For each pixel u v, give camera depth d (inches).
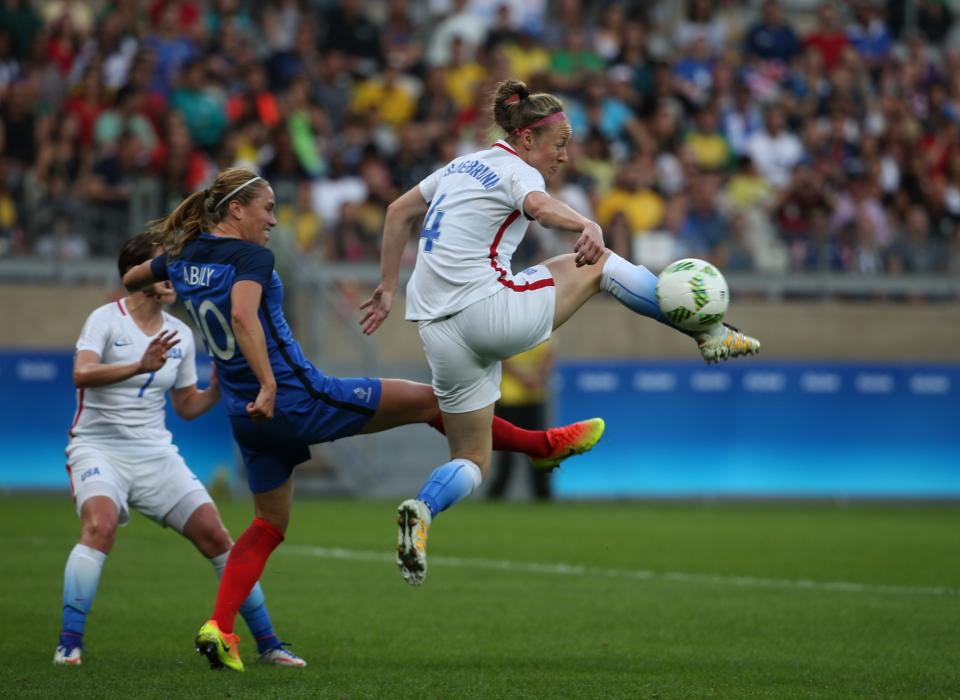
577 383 2303.2
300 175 2508.6
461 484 829.2
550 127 839.1
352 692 775.7
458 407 844.6
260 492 866.8
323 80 2763.3
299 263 2327.8
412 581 799.1
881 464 2406.5
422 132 2605.8
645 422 2329.0
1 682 799.7
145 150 2442.2
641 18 3206.2
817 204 2711.6
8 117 2470.5
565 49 2979.8
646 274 842.8
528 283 831.7
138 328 938.7
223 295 827.4
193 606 1145.4
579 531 1811.0
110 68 2674.7
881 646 988.6
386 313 914.1
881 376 2412.6
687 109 2908.5
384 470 2384.4
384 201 2497.5
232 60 2709.2
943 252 2664.9
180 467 939.3
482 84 2679.6
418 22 3203.7
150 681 807.7
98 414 920.3
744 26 3395.7
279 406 835.4
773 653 955.3
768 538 1756.9
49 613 1088.8
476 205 823.7
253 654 948.6
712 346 840.3
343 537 1688.0
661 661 919.0
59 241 2353.6
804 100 3065.9
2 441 2155.5
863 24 3341.5
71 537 1608.0
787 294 2583.7
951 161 2974.9
